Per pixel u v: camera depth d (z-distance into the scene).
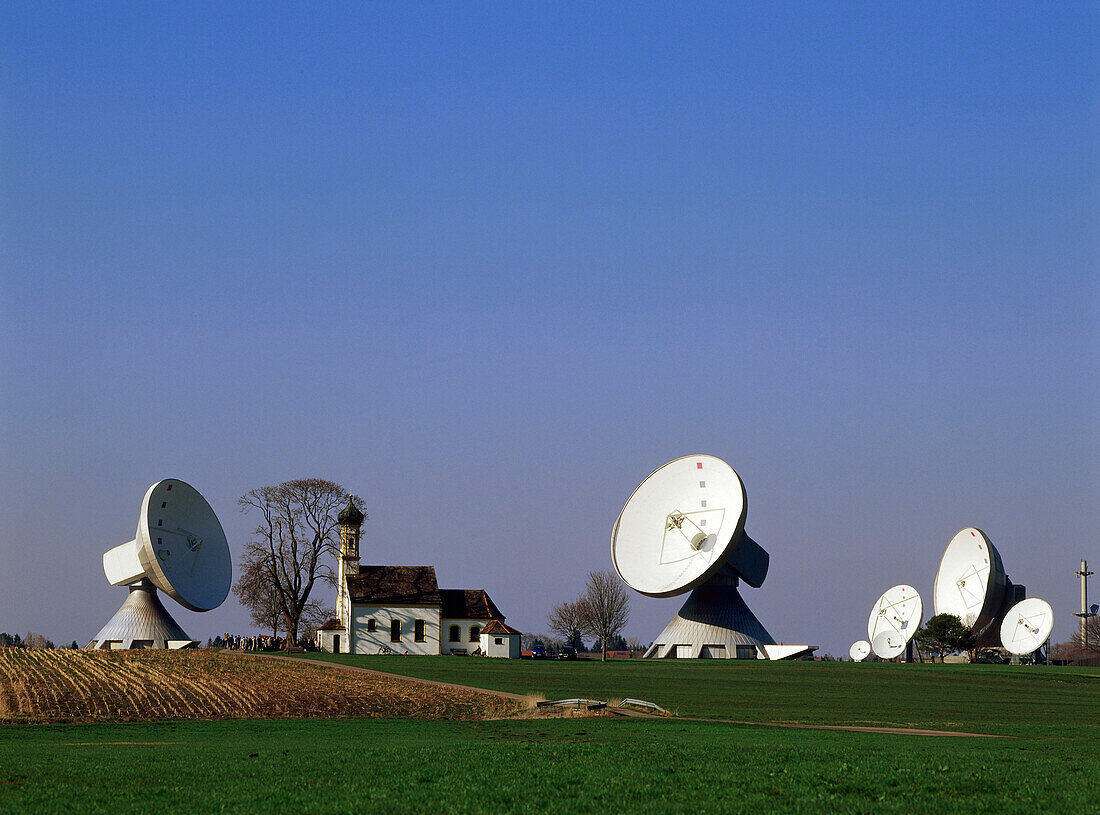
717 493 123.00
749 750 40.34
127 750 42.81
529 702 67.19
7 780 32.97
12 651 104.12
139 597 127.00
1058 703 77.44
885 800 29.05
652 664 113.00
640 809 27.53
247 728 54.25
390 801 28.56
